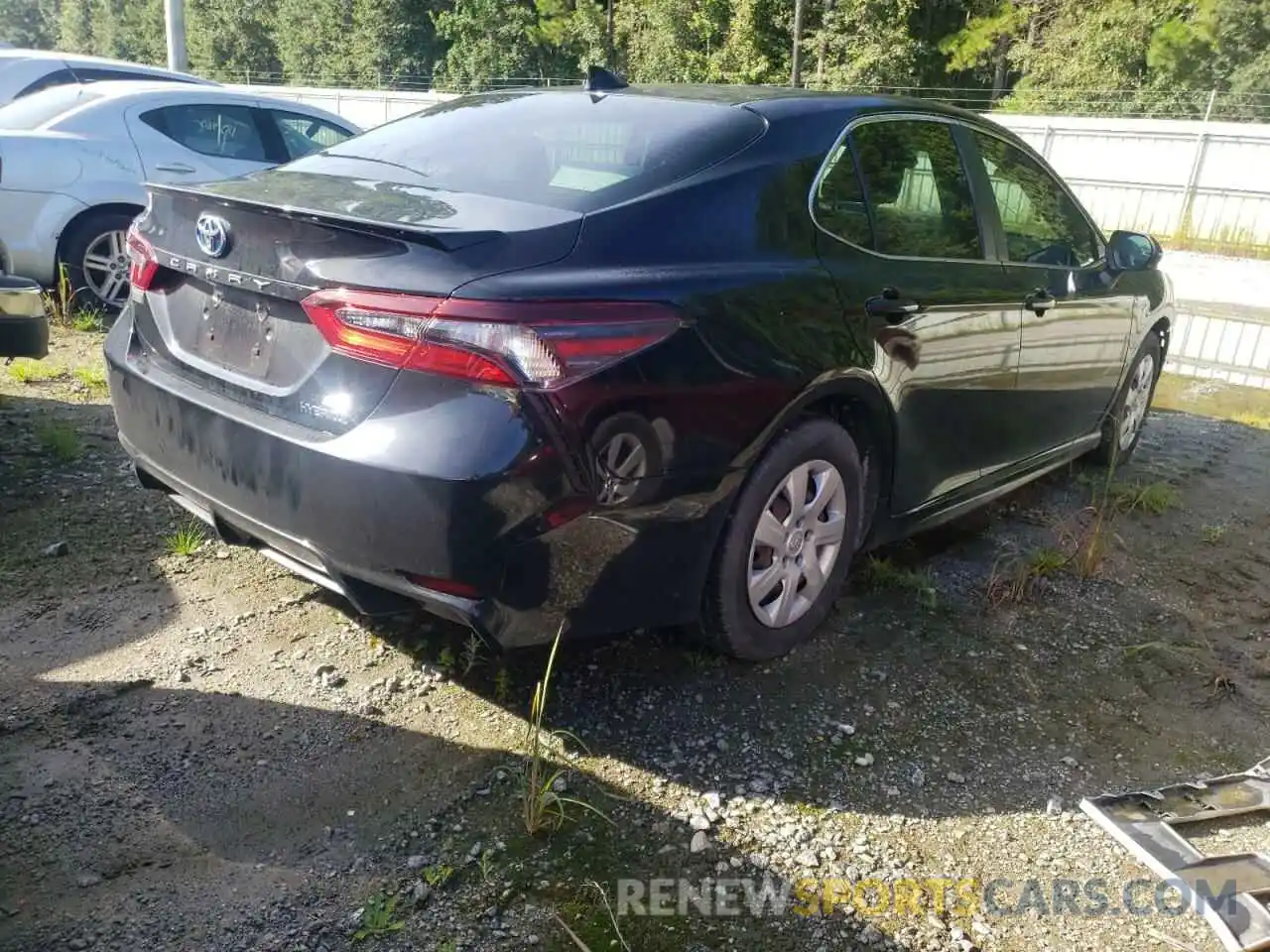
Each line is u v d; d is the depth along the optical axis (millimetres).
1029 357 4016
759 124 3164
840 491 3221
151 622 3191
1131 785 2828
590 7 38812
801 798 2631
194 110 7195
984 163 3979
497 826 2438
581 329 2424
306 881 2238
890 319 3219
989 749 2924
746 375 2730
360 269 2469
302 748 2662
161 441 2979
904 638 3475
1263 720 3211
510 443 2348
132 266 3211
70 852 2264
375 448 2406
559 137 3191
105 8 68375
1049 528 4590
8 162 6246
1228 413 7664
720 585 2902
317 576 2693
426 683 2973
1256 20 32281
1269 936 2281
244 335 2762
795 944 2189
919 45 32125
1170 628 3752
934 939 2234
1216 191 20422
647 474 2564
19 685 2824
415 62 47188
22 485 4035
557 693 2961
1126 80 34344
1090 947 2248
